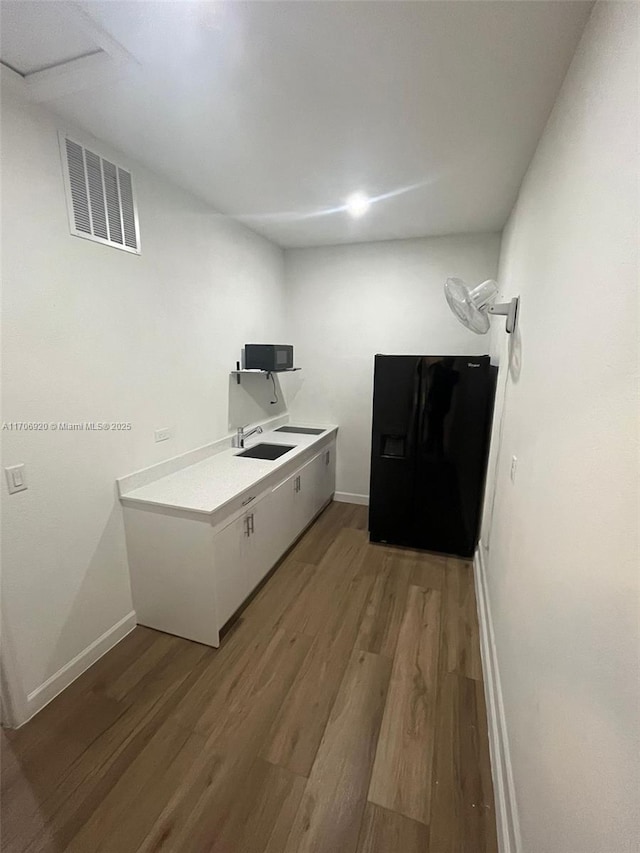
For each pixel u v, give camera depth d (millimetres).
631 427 664
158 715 1663
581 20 1105
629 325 698
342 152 1922
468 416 2836
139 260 2066
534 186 1769
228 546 2096
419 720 1650
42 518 1655
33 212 1539
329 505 3945
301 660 1974
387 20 1130
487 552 2406
